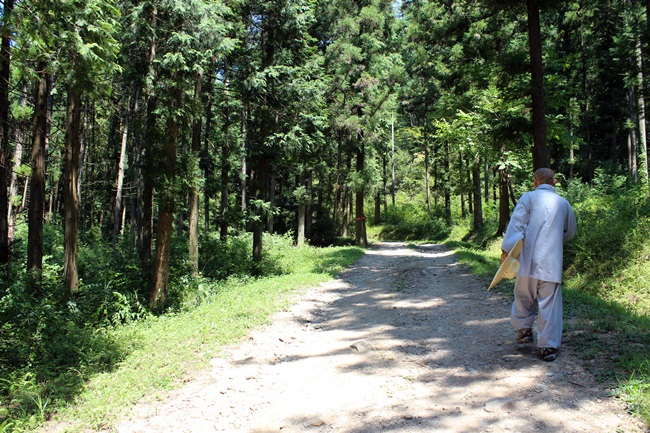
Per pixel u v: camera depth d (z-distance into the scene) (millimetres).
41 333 6637
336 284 11883
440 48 21141
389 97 24578
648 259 9344
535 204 4320
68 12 6105
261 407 3961
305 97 14227
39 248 9203
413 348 5398
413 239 37000
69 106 8469
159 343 6227
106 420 3820
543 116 11250
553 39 20000
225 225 15727
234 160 18875
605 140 35375
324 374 4742
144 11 9742
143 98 14430
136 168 11148
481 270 11586
